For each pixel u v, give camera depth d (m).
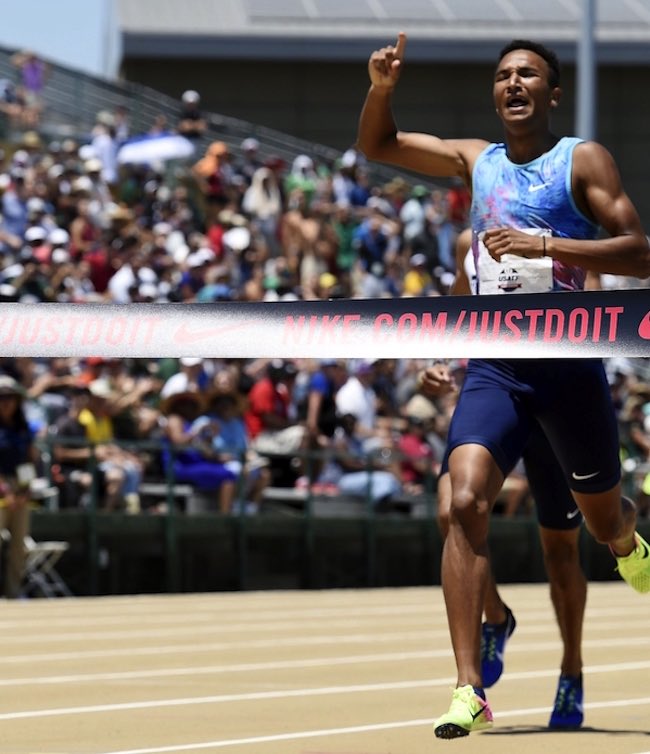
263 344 8.49
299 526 27.16
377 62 9.48
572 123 60.09
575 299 8.20
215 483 25.95
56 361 26.27
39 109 38.44
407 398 31.53
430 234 39.53
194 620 19.73
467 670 8.51
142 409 26.34
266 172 36.34
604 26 61.09
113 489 24.69
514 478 30.50
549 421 9.23
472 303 8.31
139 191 36.16
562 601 10.15
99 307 8.69
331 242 35.56
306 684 12.84
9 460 22.53
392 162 9.75
